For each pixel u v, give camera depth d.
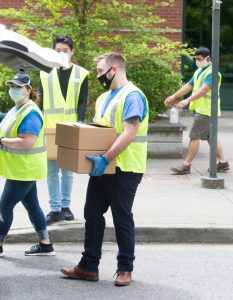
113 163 7.31
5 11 15.01
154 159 14.76
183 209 10.46
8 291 7.38
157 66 15.17
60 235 9.27
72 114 9.62
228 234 9.51
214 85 11.98
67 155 7.41
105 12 15.01
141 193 11.50
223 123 20.80
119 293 7.38
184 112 21.56
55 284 7.64
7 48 6.95
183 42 21.44
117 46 15.01
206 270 8.26
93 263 7.76
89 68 14.45
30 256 8.66
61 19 14.86
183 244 9.45
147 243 9.43
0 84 14.70
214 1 11.82
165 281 7.83
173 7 20.62
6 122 8.06
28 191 8.25
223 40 22.14
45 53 7.12
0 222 8.31
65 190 9.57
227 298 7.27
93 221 7.71
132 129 7.26
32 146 7.97
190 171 13.46
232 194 11.59
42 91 9.69
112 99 7.55
